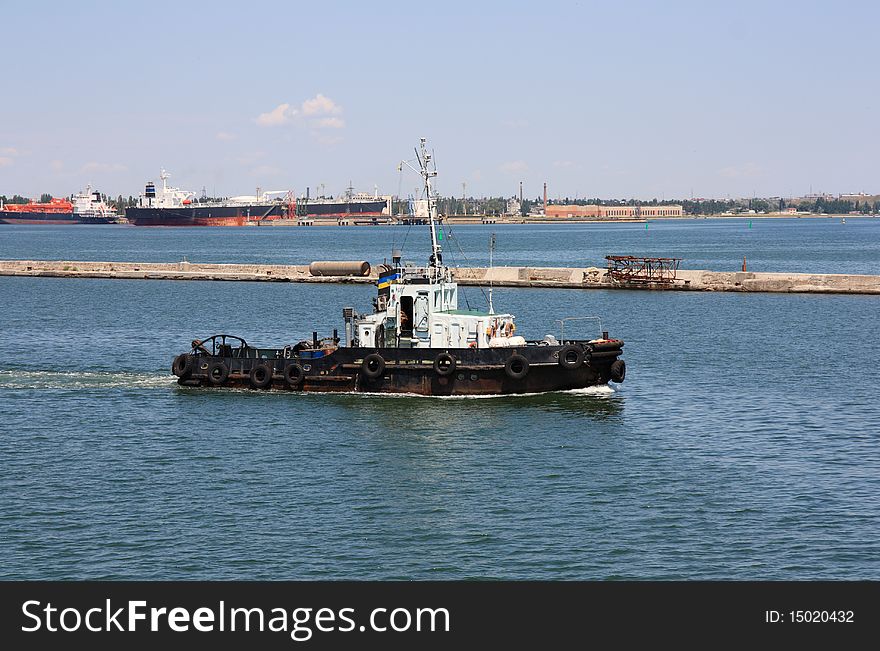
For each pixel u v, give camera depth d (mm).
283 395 100562
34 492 71750
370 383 99438
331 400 98000
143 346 141000
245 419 91875
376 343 100875
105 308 193000
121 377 112125
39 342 144875
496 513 67438
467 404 95875
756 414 93562
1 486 73125
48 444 84500
